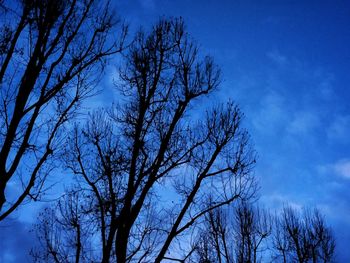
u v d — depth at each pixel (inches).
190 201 411.8
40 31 293.3
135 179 427.5
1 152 249.0
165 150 431.2
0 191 243.0
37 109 271.6
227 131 450.9
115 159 444.8
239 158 456.1
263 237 823.1
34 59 281.4
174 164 422.6
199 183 423.5
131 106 465.7
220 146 443.5
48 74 288.0
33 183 266.1
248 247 788.6
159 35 484.4
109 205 425.1
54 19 304.8
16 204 256.5
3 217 248.8
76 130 446.6
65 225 447.2
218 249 737.6
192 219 405.1
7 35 289.6
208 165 434.6
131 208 420.5
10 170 250.4
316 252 864.3
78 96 321.7
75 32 315.9
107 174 434.0
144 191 396.2
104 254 372.2
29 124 265.7
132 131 458.0
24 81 273.0
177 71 473.7
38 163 271.9
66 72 306.3
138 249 406.0
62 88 314.5
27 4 297.1
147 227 422.9
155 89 462.6
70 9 312.8
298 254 858.8
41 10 301.9
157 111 458.0
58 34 299.9
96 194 429.1
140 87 466.6
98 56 338.0
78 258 425.4
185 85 463.8
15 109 262.5
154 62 474.6
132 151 450.0
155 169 409.1
